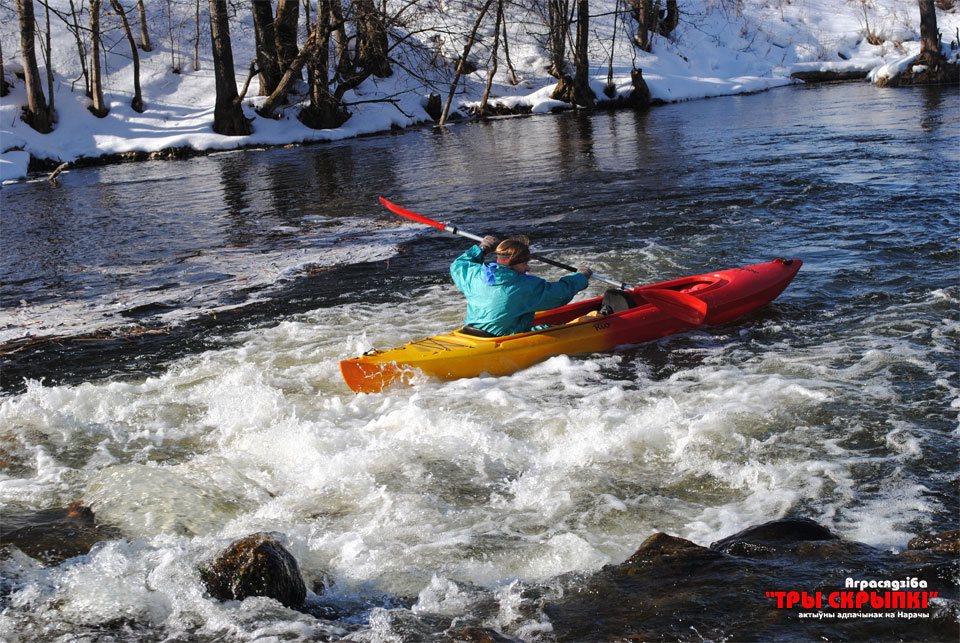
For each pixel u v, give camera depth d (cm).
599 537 407
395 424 557
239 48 3020
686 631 306
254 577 349
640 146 1906
